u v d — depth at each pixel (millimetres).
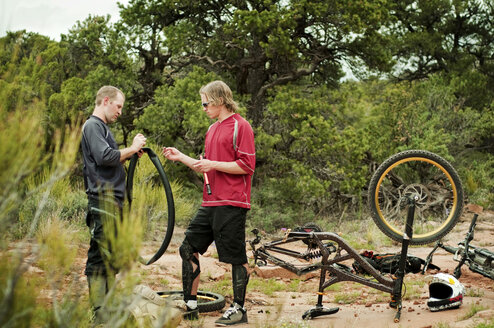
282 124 14891
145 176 9219
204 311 4953
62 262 2037
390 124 16094
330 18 14344
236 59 15977
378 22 14711
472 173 16781
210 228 4590
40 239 2014
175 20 15914
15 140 1871
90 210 3988
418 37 22141
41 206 2004
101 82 13922
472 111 17828
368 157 15602
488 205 15164
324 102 15070
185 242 4621
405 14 24062
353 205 14367
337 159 14219
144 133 14141
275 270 7703
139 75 15617
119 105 4223
